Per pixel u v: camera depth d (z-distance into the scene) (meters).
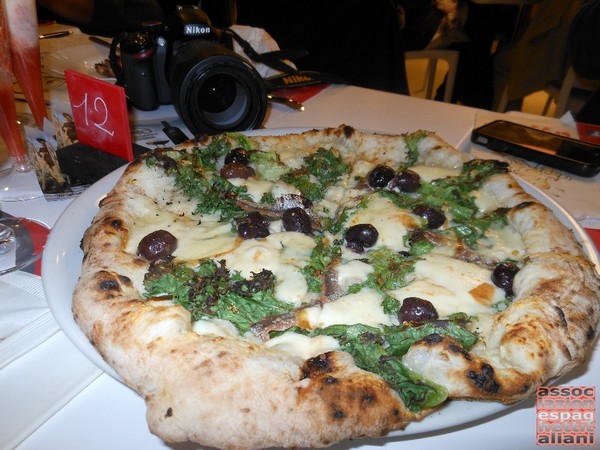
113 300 0.23
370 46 0.81
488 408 0.21
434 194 0.36
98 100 0.38
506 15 1.05
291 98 0.58
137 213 0.32
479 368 0.21
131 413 0.22
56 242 0.28
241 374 0.19
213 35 0.48
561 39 0.91
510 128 0.50
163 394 0.19
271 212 0.34
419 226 0.33
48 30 0.69
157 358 0.20
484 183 0.37
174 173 0.34
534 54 0.94
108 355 0.21
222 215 0.33
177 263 0.28
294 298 0.27
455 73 1.08
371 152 0.42
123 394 0.23
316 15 0.79
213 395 0.19
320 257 0.29
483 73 1.07
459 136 0.50
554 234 0.31
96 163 0.39
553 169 0.46
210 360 0.20
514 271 0.28
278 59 0.60
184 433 0.19
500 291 0.28
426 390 0.20
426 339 0.22
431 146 0.41
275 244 0.30
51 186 0.38
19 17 0.38
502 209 0.34
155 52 0.48
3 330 0.25
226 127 0.45
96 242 0.28
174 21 0.47
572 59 0.80
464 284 0.28
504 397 0.21
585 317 0.24
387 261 0.29
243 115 0.46
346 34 0.80
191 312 0.24
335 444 0.21
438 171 0.38
